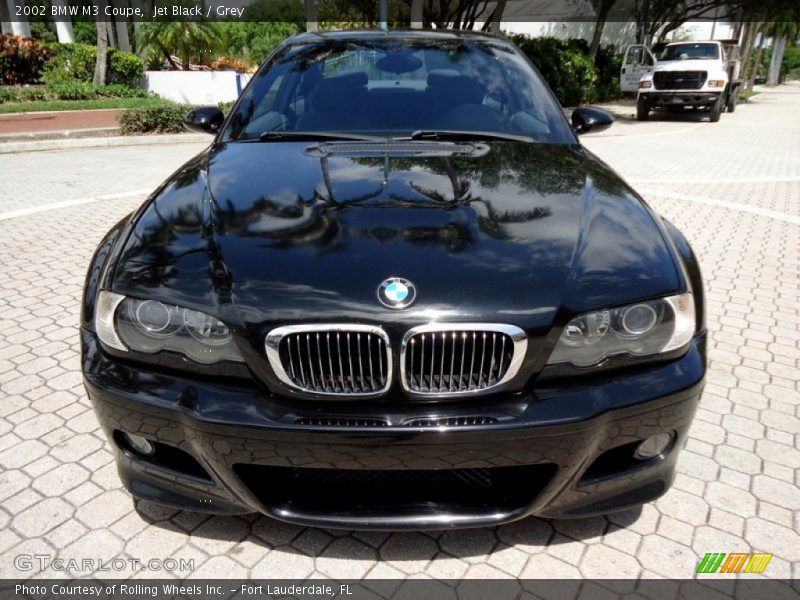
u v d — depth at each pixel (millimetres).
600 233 2092
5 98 15906
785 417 2965
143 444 2000
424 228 2027
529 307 1805
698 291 2123
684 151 11844
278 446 1774
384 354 1773
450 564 2086
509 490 1945
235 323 1813
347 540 2184
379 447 1753
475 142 2824
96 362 1971
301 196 2240
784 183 8703
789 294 4551
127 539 2180
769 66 60469
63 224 6094
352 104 3074
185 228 2139
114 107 15602
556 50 20891
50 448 2674
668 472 2053
